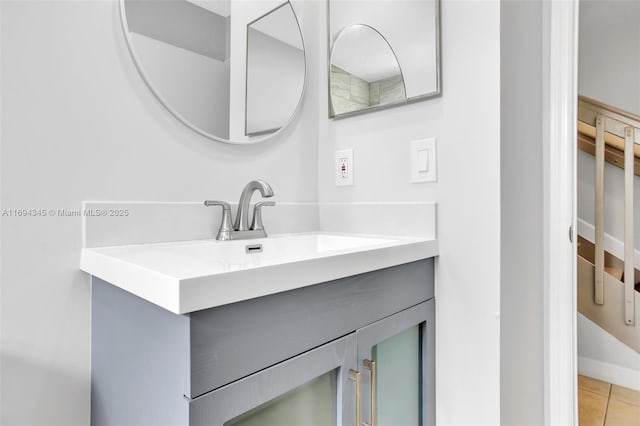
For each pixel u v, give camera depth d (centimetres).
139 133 90
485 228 96
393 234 113
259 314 59
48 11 77
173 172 97
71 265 80
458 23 101
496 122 94
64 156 79
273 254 108
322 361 69
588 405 184
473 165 98
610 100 211
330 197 133
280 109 122
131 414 66
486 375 96
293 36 128
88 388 82
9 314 73
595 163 214
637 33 202
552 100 123
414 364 100
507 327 97
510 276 99
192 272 53
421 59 107
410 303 95
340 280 74
